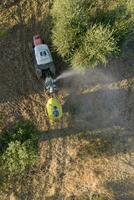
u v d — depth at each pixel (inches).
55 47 883.4
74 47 856.9
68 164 856.9
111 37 831.7
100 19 864.3
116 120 900.0
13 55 914.7
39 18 949.2
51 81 881.5
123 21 848.3
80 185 844.0
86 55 845.2
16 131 856.9
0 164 834.8
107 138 883.4
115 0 966.4
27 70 906.7
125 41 884.6
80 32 848.3
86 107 900.6
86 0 884.0
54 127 876.6
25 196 832.3
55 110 856.9
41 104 887.7
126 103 917.2
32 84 898.7
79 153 864.9
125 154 876.6
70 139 873.5
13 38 927.0
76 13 845.8
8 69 904.3
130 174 861.2
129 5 861.2
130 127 899.4
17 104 882.8
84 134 879.7
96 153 868.6
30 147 826.8
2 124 864.3
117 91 923.4
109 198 836.0
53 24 922.7
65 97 900.6
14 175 840.3
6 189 831.1
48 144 864.9
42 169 850.1
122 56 937.5
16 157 826.2
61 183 844.6
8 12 944.9
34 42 902.4
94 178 848.9
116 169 861.8
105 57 849.5
